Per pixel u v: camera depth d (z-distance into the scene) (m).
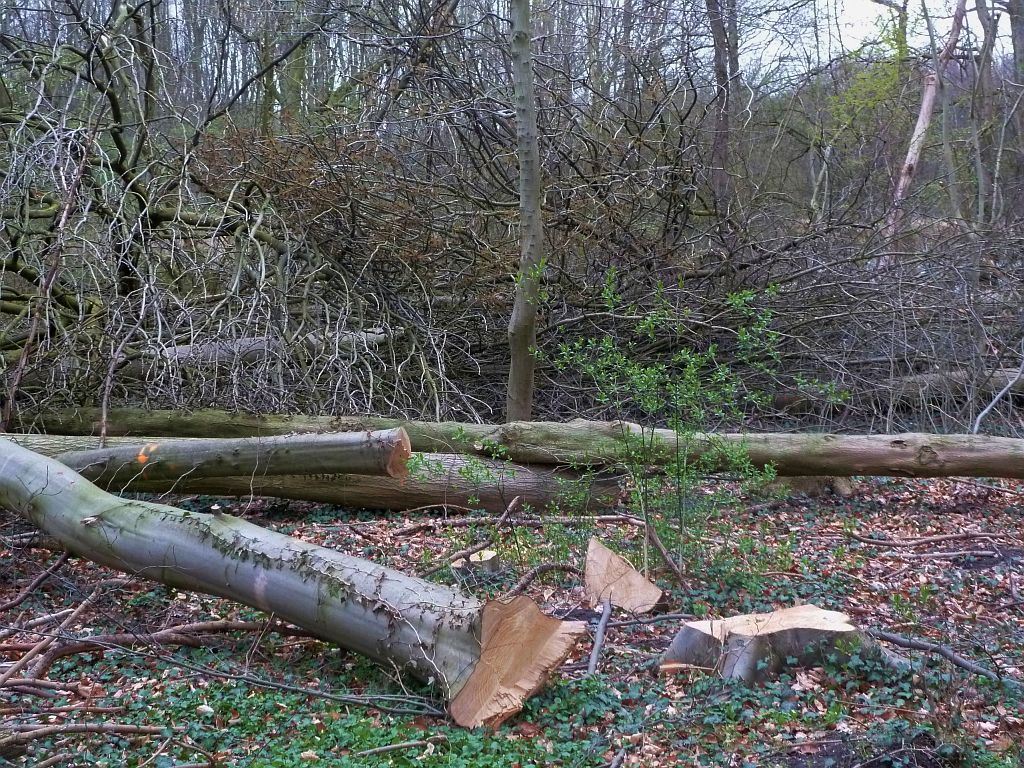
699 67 12.88
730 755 3.54
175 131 10.81
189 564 4.67
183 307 7.67
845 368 9.79
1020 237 10.34
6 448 5.74
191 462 6.31
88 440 6.98
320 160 9.30
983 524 7.24
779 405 10.12
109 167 8.41
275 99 14.45
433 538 6.56
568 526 6.29
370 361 8.90
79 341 7.98
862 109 16.56
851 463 7.37
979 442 7.36
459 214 9.67
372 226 9.56
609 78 13.00
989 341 9.73
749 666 4.15
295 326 8.61
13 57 9.12
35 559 6.01
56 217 8.20
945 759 3.40
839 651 4.20
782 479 7.92
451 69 10.42
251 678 4.02
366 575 4.24
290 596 4.34
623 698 4.07
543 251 9.55
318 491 7.10
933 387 9.55
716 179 12.61
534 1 13.81
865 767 3.39
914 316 9.63
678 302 9.49
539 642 3.97
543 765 3.45
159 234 8.46
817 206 12.66
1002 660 4.49
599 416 9.62
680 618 5.07
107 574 5.77
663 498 5.90
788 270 10.36
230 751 3.55
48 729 3.51
